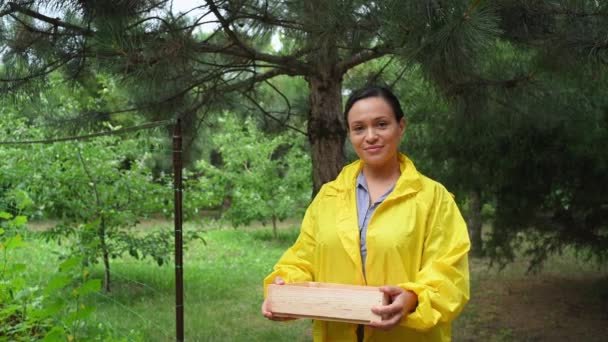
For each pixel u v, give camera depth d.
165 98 5.36
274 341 5.20
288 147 14.69
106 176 6.75
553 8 3.37
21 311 3.10
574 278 7.91
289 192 12.75
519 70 4.36
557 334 5.62
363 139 2.01
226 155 12.92
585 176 5.79
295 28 4.13
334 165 5.27
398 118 2.05
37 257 6.25
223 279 8.03
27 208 6.18
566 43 3.42
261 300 6.77
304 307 1.84
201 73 5.23
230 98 6.13
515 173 6.16
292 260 2.14
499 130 5.79
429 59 3.18
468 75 3.92
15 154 6.24
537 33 3.83
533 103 4.64
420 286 1.78
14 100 4.28
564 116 5.18
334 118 5.25
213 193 7.87
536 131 5.73
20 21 3.93
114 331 3.71
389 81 6.09
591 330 5.71
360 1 3.56
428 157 7.05
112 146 7.05
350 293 1.79
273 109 7.25
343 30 3.66
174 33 4.00
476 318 6.17
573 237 6.10
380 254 1.91
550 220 6.22
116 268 8.46
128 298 6.57
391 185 2.04
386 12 3.26
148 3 3.98
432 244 1.92
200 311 6.18
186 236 7.51
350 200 2.04
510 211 6.32
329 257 2.01
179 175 3.29
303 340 5.24
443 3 3.01
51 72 4.45
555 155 5.79
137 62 3.96
